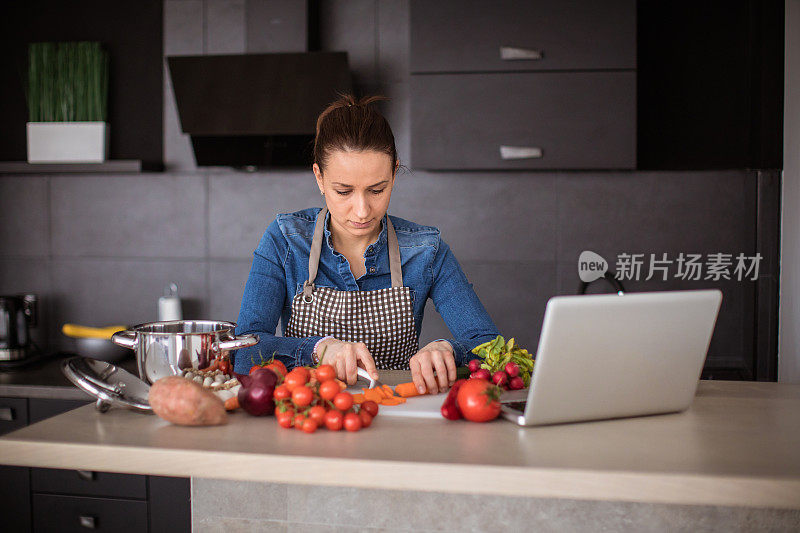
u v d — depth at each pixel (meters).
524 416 1.09
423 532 1.10
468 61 2.76
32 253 3.22
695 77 2.94
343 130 1.42
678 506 1.05
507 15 2.74
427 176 3.00
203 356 1.21
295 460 0.94
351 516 1.13
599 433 1.07
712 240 2.88
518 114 2.76
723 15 2.92
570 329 1.03
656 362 1.12
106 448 0.99
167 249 3.14
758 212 2.85
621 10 2.69
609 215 2.92
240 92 2.83
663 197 2.90
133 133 3.18
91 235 3.18
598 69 2.72
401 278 1.70
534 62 2.73
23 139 3.23
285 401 1.10
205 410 1.08
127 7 3.15
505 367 1.31
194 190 3.12
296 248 1.70
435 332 3.03
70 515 1.86
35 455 1.01
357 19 3.04
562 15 2.71
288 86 2.81
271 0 2.91
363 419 1.10
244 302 1.66
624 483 0.89
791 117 2.69
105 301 3.19
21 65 3.22
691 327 1.12
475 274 2.99
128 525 1.85
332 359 1.30
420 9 2.78
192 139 2.93
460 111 2.79
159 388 1.08
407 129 3.02
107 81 3.14
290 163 2.97
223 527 1.17
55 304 3.21
